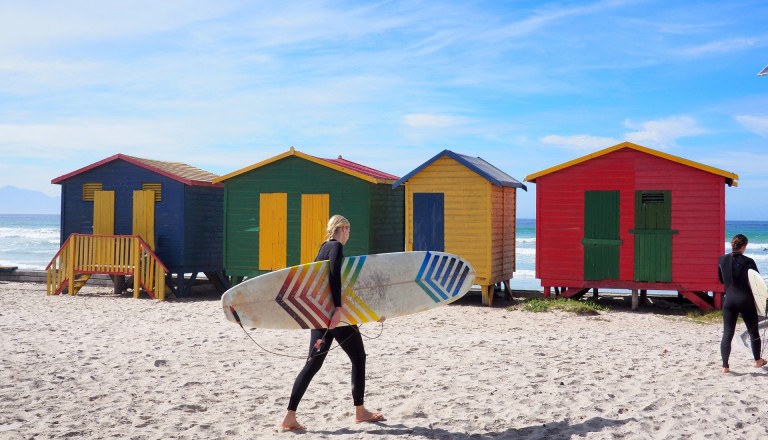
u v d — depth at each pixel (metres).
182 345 10.58
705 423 6.07
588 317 14.93
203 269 19.95
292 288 6.00
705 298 17.47
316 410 6.81
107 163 19.89
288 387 7.78
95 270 18.84
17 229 109.81
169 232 19.28
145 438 5.87
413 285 6.60
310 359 6.08
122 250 18.66
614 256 16.45
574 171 16.77
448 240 17.28
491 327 13.31
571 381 7.84
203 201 20.02
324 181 18.17
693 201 15.95
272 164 18.64
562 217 16.84
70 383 7.91
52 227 122.25
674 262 16.05
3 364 8.88
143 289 20.28
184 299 18.69
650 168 16.23
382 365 8.98
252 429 6.14
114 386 7.80
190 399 7.21
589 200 16.64
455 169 17.27
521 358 9.45
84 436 5.91
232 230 18.98
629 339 11.48
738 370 8.54
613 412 6.48
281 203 18.55
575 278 16.73
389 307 6.41
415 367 8.83
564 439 5.69
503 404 6.86
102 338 11.27
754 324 8.48
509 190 18.86
